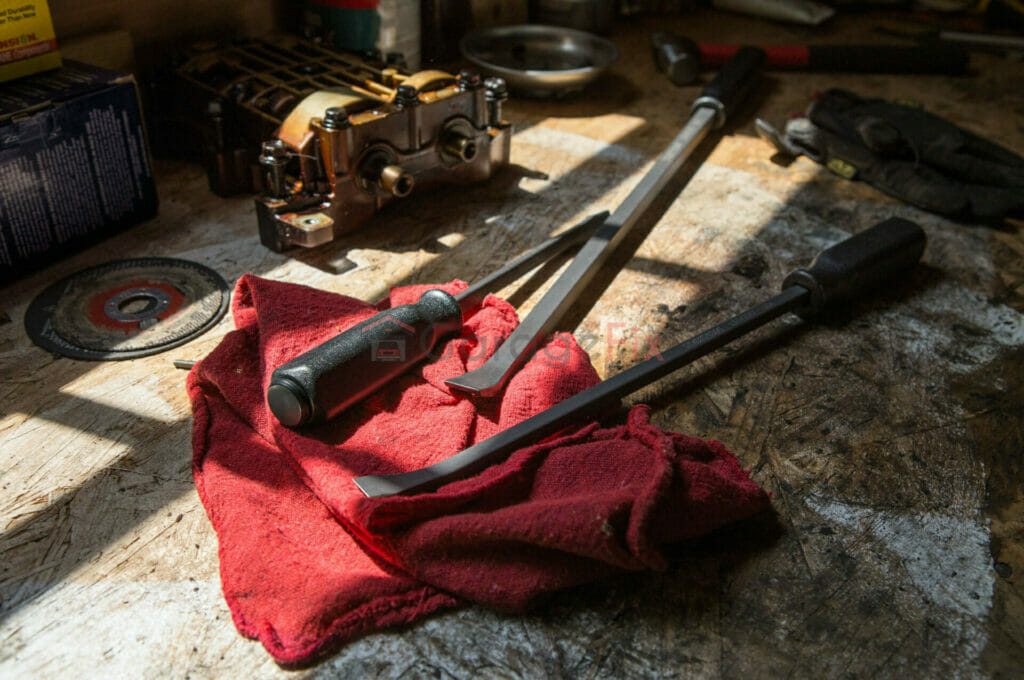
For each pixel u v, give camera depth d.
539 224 2.01
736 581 1.15
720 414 1.45
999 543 1.23
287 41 2.31
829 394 1.51
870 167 2.25
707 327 1.67
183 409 1.39
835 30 3.50
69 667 0.99
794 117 2.57
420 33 2.55
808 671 1.03
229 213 1.98
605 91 2.81
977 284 1.88
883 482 1.33
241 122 2.00
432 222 1.99
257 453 1.26
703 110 2.47
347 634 1.03
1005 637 1.09
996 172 2.18
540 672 1.01
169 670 0.99
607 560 1.05
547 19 3.11
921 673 1.04
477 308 1.61
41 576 1.10
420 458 1.26
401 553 1.09
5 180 1.57
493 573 1.07
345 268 1.80
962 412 1.49
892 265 1.75
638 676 1.01
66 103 1.63
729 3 3.62
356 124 1.79
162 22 2.22
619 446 1.22
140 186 1.87
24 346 1.50
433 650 1.03
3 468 1.25
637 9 3.51
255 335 1.46
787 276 1.70
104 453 1.29
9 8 1.62
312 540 1.15
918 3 3.72
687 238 1.99
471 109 2.06
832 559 1.19
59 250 1.74
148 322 1.58
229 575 1.07
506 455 1.24
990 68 3.17
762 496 1.19
